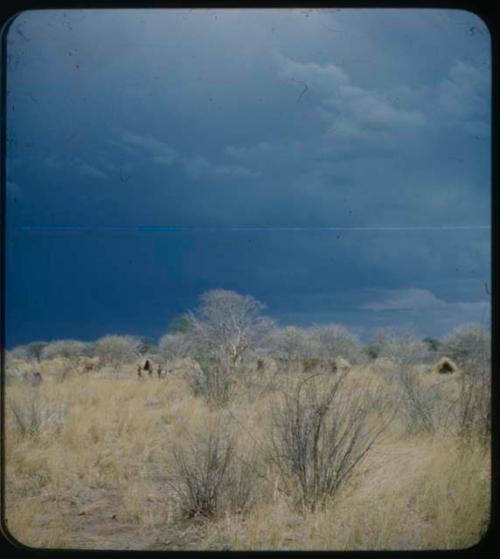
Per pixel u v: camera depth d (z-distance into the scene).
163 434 8.12
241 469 5.86
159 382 12.19
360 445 6.09
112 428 8.82
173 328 15.47
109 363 17.38
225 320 11.03
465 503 5.20
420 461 6.07
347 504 5.39
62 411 9.02
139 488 6.30
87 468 7.05
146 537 5.29
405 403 7.74
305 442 5.84
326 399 6.04
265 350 11.02
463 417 6.91
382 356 10.77
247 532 5.07
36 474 6.98
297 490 5.67
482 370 7.46
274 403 7.17
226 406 9.14
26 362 16.36
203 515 5.66
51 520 5.61
